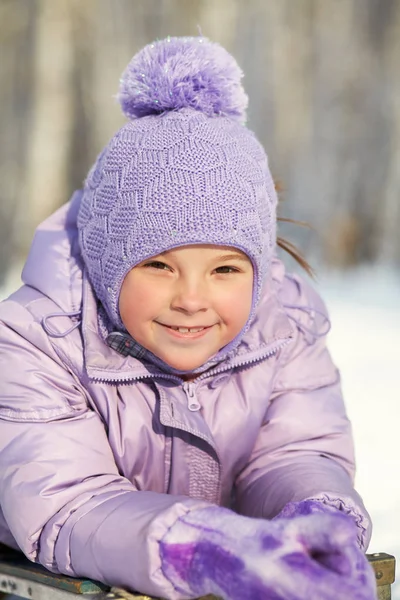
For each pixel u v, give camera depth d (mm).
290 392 2791
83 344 2596
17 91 15312
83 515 2270
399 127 18922
